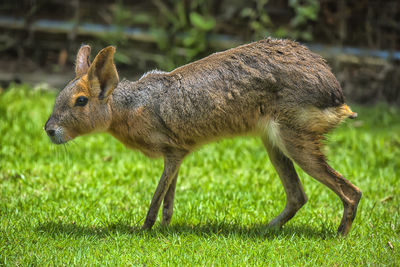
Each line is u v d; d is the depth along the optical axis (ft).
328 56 68.95
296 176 30.99
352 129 53.42
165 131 29.45
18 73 67.10
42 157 42.98
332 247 27.02
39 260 24.56
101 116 29.43
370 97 68.85
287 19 72.13
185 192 36.83
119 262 24.77
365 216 32.55
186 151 30.14
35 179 37.86
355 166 43.45
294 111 28.55
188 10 72.33
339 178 28.94
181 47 71.20
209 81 29.19
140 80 30.40
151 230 29.53
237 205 34.19
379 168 42.93
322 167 28.94
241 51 29.66
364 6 70.59
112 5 73.72
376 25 70.74
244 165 43.11
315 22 71.46
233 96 28.91
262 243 27.55
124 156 44.45
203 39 68.85
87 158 43.55
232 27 72.33
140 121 29.50
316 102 28.53
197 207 33.47
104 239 27.96
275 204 34.45
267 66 28.81
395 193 37.29
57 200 34.35
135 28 72.90
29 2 69.72
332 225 30.91
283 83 28.60
